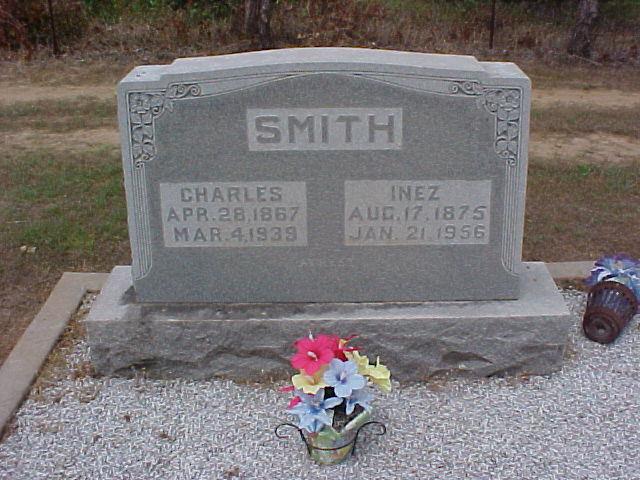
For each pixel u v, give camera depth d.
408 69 2.03
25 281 2.88
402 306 2.24
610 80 5.79
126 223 3.31
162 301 2.27
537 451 1.95
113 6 6.77
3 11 6.03
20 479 1.87
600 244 3.20
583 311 2.60
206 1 6.75
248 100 2.06
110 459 1.94
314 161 2.12
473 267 2.23
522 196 2.16
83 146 4.22
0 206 3.45
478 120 2.08
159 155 2.12
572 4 7.63
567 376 2.25
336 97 2.06
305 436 1.90
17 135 4.40
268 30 6.25
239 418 2.09
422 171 2.13
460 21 7.00
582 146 4.35
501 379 2.24
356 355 1.91
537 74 5.89
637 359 2.32
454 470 1.89
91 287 2.73
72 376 2.26
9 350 2.45
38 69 5.73
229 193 2.16
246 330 2.19
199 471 1.90
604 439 1.99
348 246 2.21
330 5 6.49
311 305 2.25
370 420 2.06
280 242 2.20
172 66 2.14
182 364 2.24
